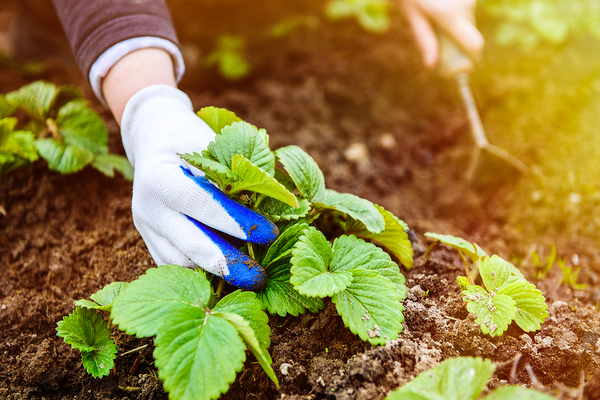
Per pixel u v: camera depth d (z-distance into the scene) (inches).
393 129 39.7
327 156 36.8
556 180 32.7
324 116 39.3
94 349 21.4
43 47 39.5
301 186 22.5
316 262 20.8
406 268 24.5
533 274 26.5
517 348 21.5
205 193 21.3
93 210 27.5
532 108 37.6
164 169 21.6
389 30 45.2
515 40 41.6
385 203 33.4
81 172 28.1
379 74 42.2
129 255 25.2
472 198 33.3
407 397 19.1
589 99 37.0
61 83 36.4
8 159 26.6
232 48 42.6
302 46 44.3
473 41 31.9
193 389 19.1
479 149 32.2
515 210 32.2
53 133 26.9
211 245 21.3
